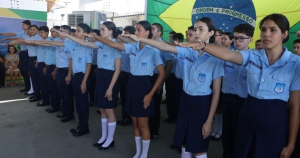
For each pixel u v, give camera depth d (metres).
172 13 4.75
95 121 3.46
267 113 1.26
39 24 6.54
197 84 1.62
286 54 1.23
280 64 1.23
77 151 2.54
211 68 1.61
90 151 2.55
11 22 6.12
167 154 2.53
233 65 2.09
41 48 3.94
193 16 4.49
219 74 1.59
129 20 10.84
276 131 1.26
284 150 1.28
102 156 2.45
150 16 5.06
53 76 3.61
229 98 2.13
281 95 1.24
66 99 3.35
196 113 1.63
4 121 3.37
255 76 1.31
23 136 2.88
